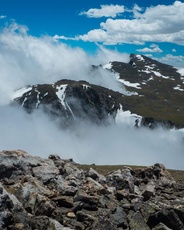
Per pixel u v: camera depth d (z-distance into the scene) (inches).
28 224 760.3
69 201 917.8
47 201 871.1
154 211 914.7
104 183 1206.9
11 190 936.3
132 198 1069.1
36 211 828.6
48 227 752.3
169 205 1024.2
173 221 852.0
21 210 803.4
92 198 924.0
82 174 1263.5
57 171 1148.5
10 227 730.2
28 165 1154.0
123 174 1295.5
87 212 890.1
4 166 1092.5
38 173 1109.7
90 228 799.1
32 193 927.7
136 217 882.1
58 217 816.9
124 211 918.4
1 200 764.6
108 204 960.3
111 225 794.8
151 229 847.1
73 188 1002.7
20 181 1058.7
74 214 869.8
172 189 1295.5
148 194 1118.4
